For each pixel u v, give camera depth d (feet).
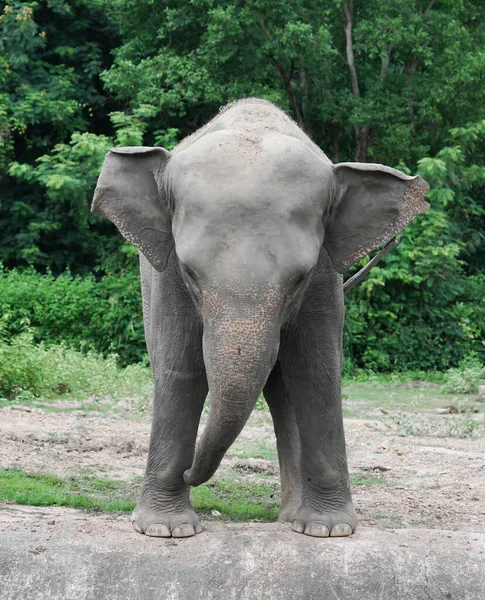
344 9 90.89
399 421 44.16
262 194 15.98
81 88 98.89
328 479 19.58
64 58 99.19
